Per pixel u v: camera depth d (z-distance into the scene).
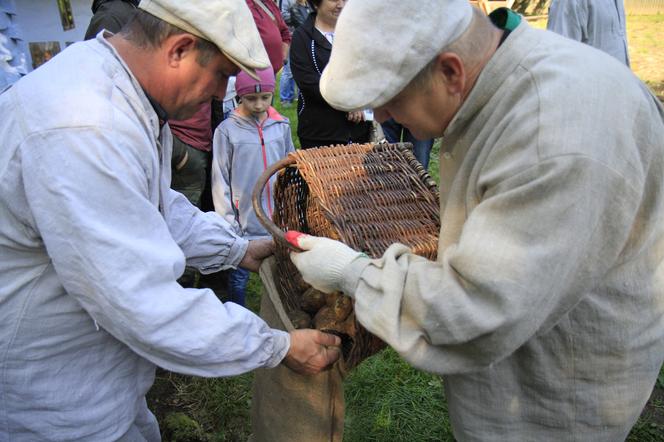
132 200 1.15
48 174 1.09
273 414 1.80
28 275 1.24
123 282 1.13
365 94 1.01
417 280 1.05
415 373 2.62
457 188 1.15
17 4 3.15
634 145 0.97
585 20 4.09
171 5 1.18
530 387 1.25
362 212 1.53
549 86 0.97
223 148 2.79
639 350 1.20
